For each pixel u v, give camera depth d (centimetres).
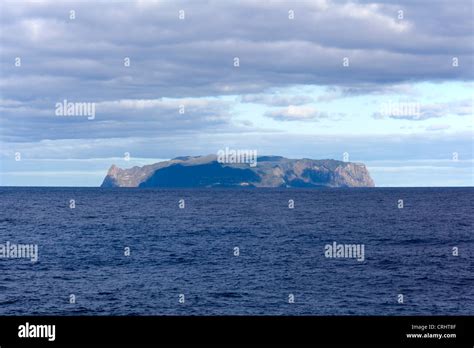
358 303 3897
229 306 3806
